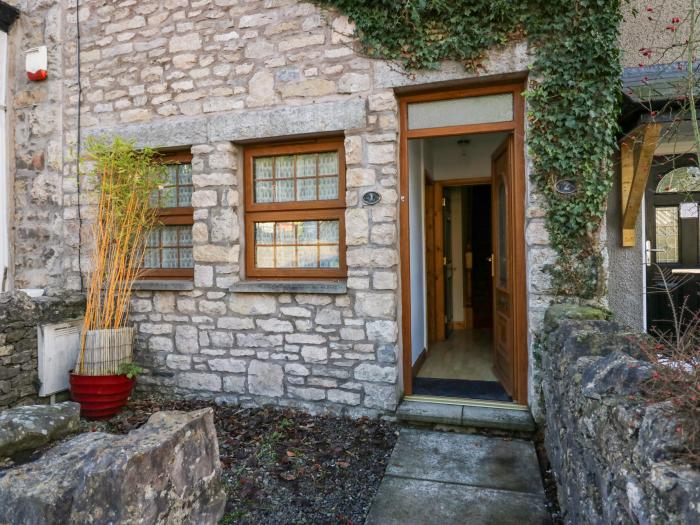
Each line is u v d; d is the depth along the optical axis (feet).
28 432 5.79
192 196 12.87
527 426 10.31
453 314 22.15
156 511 4.41
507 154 11.84
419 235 15.46
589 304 10.05
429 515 7.63
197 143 12.76
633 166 12.82
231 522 7.55
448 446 10.08
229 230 12.62
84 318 13.01
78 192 14.07
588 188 10.05
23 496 4.17
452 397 11.90
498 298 13.47
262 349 12.39
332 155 12.51
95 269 12.42
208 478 5.25
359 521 7.60
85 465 4.34
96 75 13.79
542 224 10.46
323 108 11.64
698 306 13.75
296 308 12.08
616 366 5.32
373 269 11.36
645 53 10.50
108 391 11.75
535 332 10.46
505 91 11.01
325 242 12.63
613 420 4.77
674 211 13.94
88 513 4.10
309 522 7.57
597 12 9.96
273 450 10.00
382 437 10.64
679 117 9.80
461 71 10.75
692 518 3.12
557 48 10.12
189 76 12.87
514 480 8.67
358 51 11.43
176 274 13.74
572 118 10.09
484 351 17.20
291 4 11.94
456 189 21.71
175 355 13.15
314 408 11.94
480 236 23.97
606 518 4.79
